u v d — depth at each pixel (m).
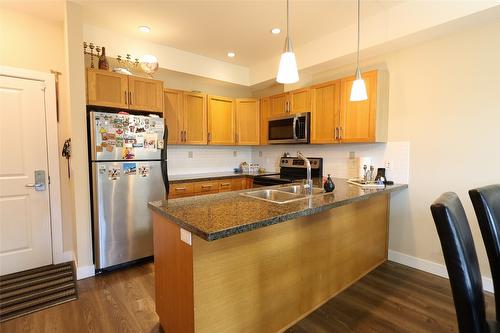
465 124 2.36
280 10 2.54
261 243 1.67
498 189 1.39
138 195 2.80
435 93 2.53
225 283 1.49
